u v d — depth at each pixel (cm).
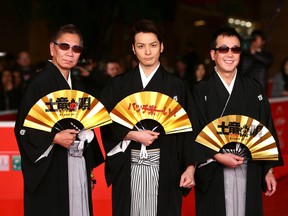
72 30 394
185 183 386
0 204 503
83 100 383
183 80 396
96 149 420
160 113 380
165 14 1253
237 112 393
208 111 393
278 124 744
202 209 401
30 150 380
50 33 1259
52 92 382
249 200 393
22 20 1264
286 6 1455
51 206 390
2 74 810
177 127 380
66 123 391
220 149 388
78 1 1181
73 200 394
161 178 386
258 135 384
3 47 1372
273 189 395
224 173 394
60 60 391
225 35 392
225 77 396
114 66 782
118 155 388
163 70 393
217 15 1895
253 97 396
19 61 893
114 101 394
